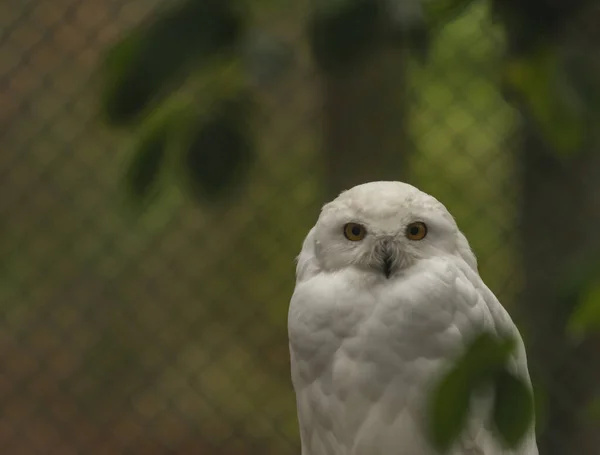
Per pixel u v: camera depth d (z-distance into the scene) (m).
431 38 5.72
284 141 6.90
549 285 6.54
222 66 5.82
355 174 6.38
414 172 6.70
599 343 6.46
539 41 5.71
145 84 5.79
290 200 7.30
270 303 8.14
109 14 6.77
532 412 5.13
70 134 8.02
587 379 6.47
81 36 7.33
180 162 5.84
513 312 6.67
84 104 7.74
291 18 5.80
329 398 6.03
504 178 6.70
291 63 5.80
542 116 5.71
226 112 5.84
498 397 5.13
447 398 5.10
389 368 6.00
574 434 6.48
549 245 6.61
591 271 5.74
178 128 5.84
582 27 5.71
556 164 6.60
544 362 6.50
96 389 8.84
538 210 6.63
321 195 6.65
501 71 5.75
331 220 6.04
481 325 5.99
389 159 6.38
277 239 7.75
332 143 6.40
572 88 5.71
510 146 6.68
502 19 5.71
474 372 5.14
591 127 5.71
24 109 7.86
